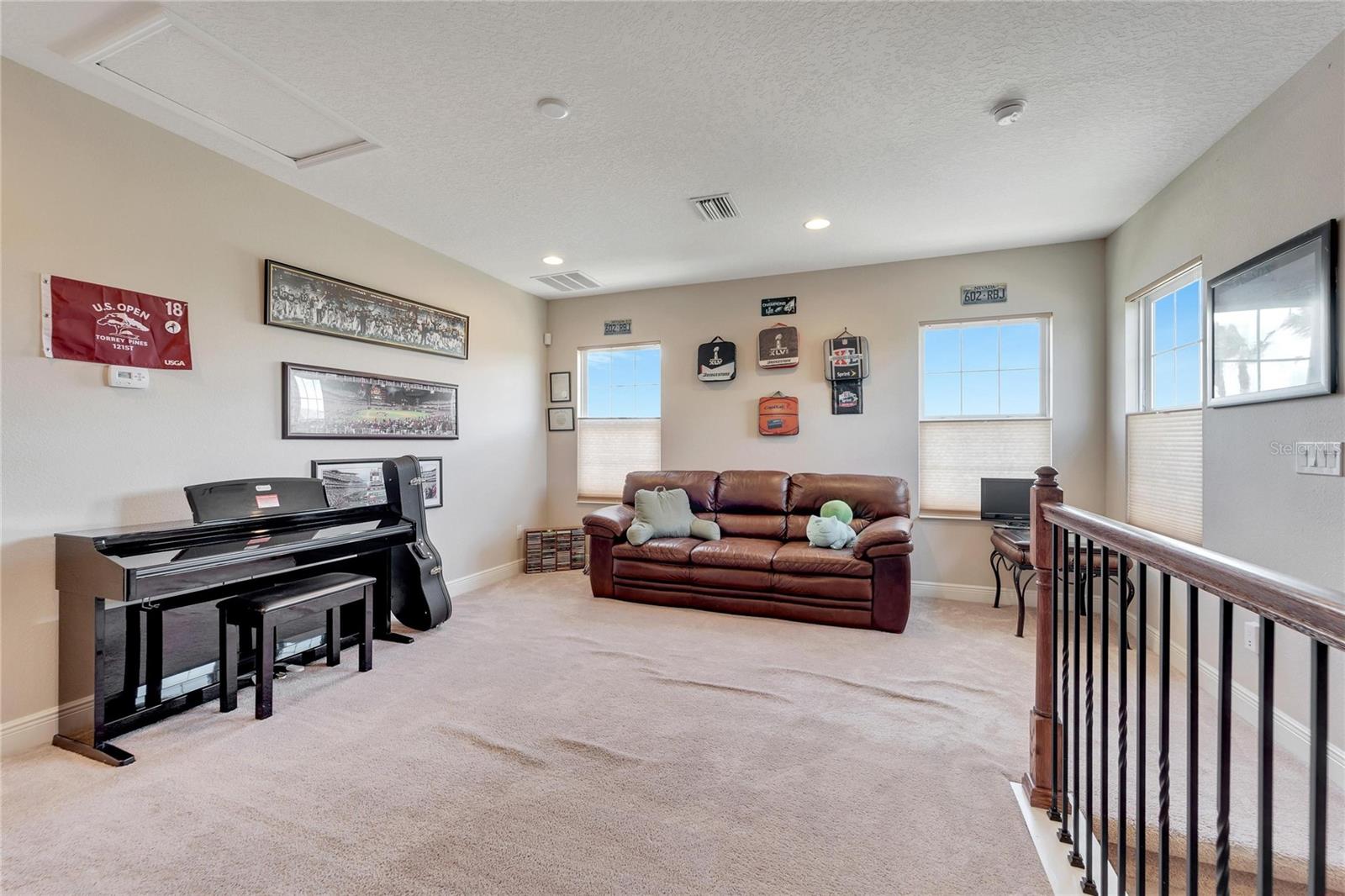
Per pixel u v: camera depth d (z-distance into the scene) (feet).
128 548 7.20
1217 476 8.38
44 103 7.25
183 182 8.71
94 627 7.16
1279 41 6.40
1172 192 9.85
